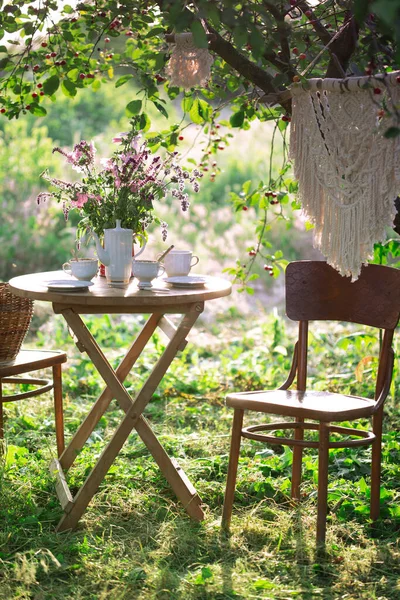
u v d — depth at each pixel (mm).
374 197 3035
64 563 2982
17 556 2965
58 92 12281
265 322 7266
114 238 3354
